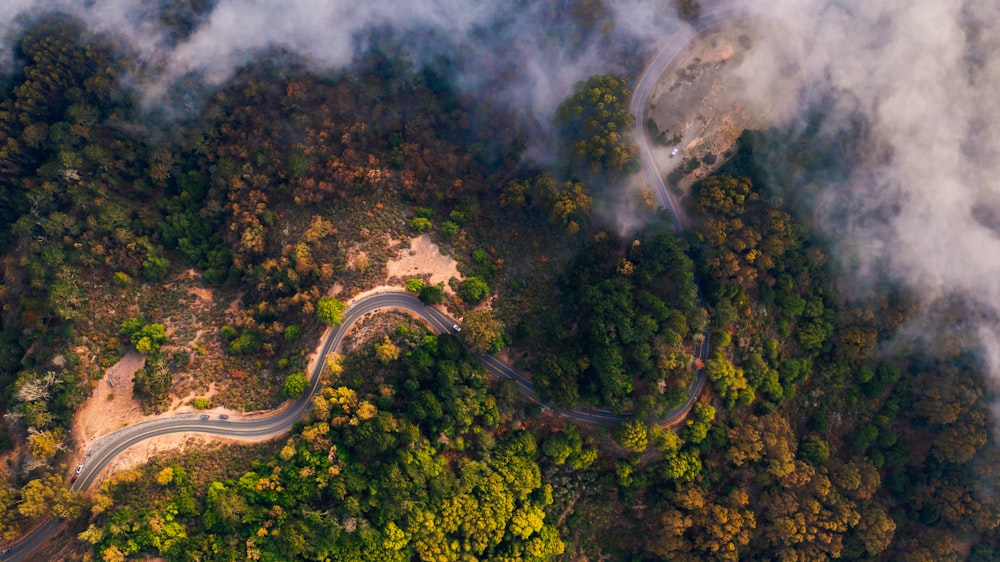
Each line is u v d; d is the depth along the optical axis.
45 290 124.06
